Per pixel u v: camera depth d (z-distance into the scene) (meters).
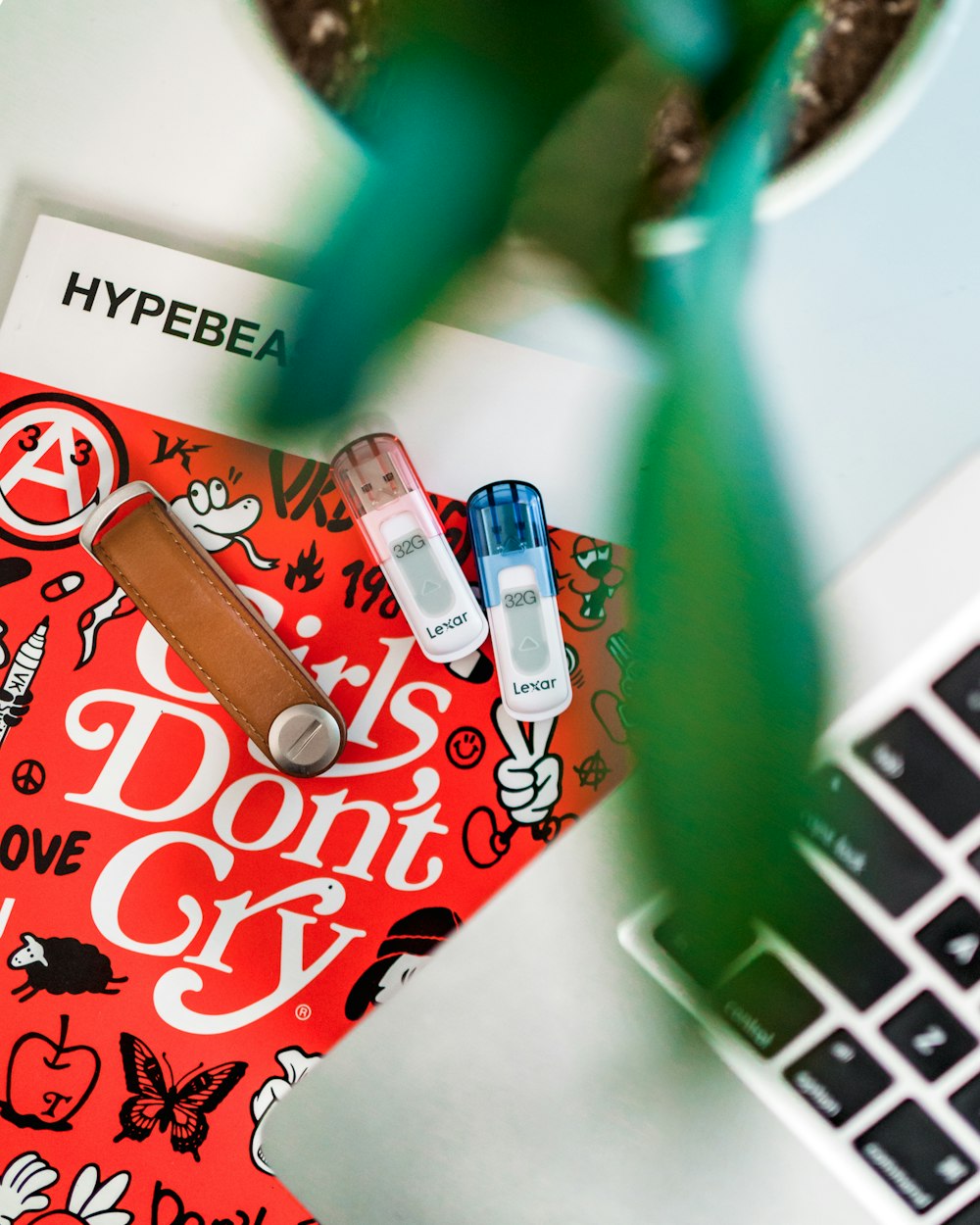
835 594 0.33
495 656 0.34
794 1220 0.32
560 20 0.33
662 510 0.34
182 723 0.35
